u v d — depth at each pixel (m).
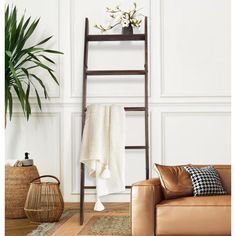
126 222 3.64
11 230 3.42
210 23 4.44
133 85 4.48
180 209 2.70
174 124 4.42
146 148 4.16
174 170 3.08
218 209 2.68
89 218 3.87
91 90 4.48
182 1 4.46
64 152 4.47
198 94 4.41
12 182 3.94
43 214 3.67
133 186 2.80
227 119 4.40
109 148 3.95
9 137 4.46
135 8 4.36
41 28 4.50
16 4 4.50
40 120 4.47
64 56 4.50
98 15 4.48
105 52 4.50
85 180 4.43
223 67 4.42
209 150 4.40
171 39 4.46
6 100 3.93
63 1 4.50
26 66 4.47
